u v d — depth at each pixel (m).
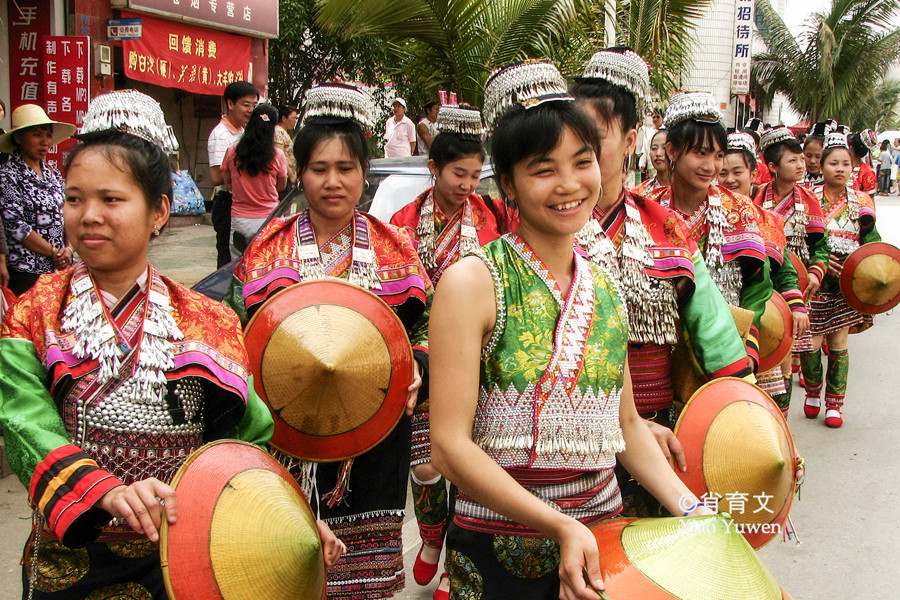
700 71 20.02
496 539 1.85
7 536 3.75
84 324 1.83
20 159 4.84
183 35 9.52
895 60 21.38
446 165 3.69
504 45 7.15
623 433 2.00
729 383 2.42
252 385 2.07
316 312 2.60
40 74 7.69
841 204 6.13
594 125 1.75
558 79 1.90
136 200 1.84
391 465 2.89
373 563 2.91
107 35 8.50
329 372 2.52
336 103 2.88
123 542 1.88
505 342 1.75
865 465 5.01
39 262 4.90
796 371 6.95
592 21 7.62
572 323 1.77
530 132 1.71
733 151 5.04
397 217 3.84
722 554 1.60
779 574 3.69
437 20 6.78
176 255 9.62
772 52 22.45
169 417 1.89
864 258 5.57
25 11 7.66
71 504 1.63
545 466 1.76
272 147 6.29
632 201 2.62
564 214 1.75
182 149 12.73
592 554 1.59
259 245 2.95
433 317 1.76
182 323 1.94
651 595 1.55
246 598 1.70
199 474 1.75
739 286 3.32
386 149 11.16
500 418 1.76
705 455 2.29
